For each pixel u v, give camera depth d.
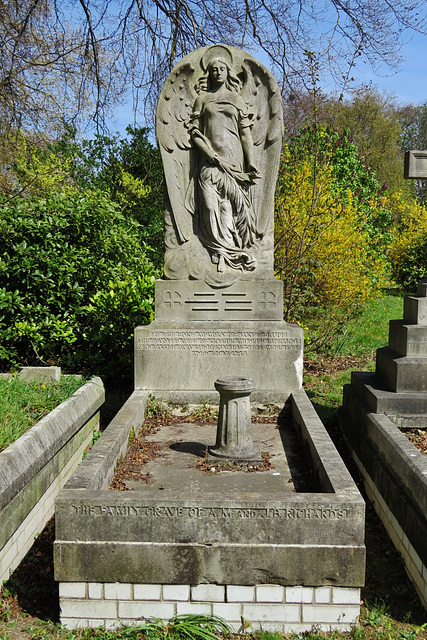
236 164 6.55
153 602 3.51
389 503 4.67
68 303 8.09
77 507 3.49
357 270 10.52
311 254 9.76
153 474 4.60
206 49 6.56
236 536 3.47
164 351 6.35
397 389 5.61
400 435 4.91
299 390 6.32
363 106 30.17
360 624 3.61
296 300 9.69
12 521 4.03
